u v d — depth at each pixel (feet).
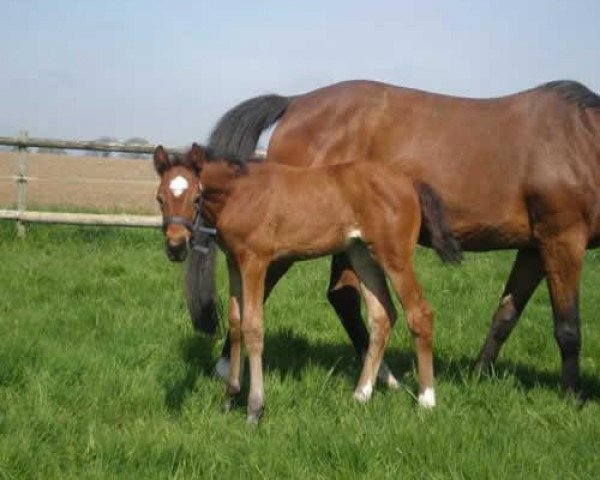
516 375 18.31
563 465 12.23
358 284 18.26
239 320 15.43
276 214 15.24
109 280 26.23
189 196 14.06
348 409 14.99
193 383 16.46
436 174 17.03
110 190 64.39
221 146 18.29
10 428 12.87
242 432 13.65
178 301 23.70
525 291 17.99
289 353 19.45
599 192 16.58
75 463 12.10
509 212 16.98
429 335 15.72
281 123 18.33
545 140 16.74
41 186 65.92
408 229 15.75
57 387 15.08
